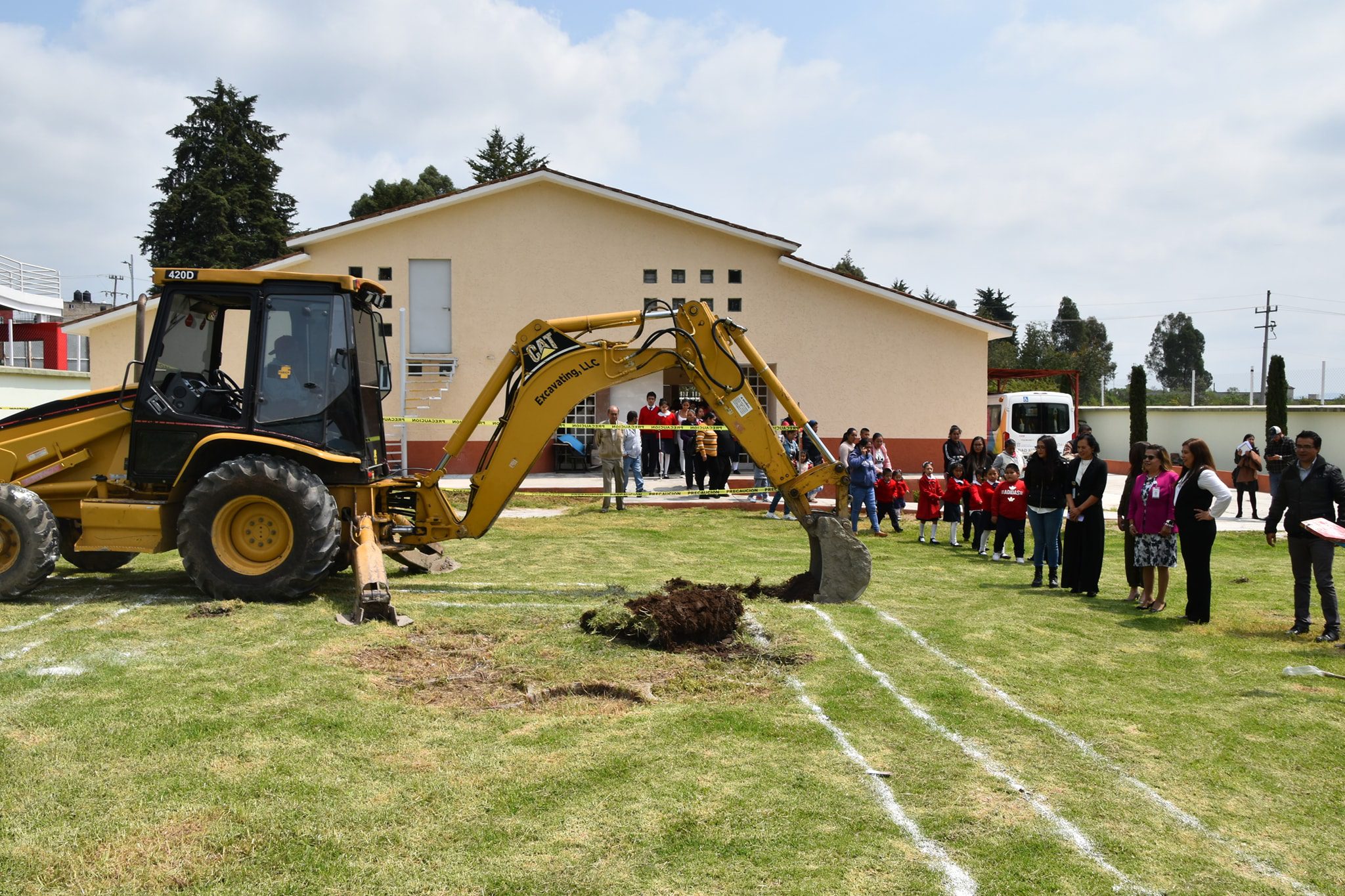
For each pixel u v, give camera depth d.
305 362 7.84
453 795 4.02
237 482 7.32
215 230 40.19
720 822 3.85
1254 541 14.52
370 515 8.09
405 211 21.12
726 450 16.80
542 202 21.84
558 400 8.22
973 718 5.27
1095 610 8.51
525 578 9.17
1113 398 51.75
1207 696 5.87
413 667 5.87
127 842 3.52
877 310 22.59
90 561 8.90
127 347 20.47
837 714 5.24
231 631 6.45
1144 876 3.55
